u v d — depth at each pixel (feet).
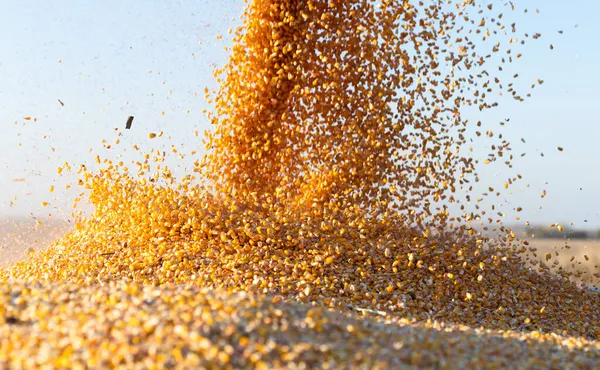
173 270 12.00
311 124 15.76
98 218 15.78
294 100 15.74
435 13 15.67
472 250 14.11
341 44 15.56
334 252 12.73
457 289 12.37
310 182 15.37
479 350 7.53
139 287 8.50
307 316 7.64
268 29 15.80
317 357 6.21
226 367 5.74
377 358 6.47
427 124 15.37
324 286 11.44
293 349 6.34
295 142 15.69
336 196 14.75
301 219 14.10
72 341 6.05
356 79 15.56
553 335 9.21
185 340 6.15
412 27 15.62
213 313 6.96
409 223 14.48
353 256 12.84
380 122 15.30
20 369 5.52
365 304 10.98
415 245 13.51
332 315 8.18
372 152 15.34
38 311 6.94
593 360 7.75
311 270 11.98
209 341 6.12
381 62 15.42
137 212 14.71
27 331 6.44
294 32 15.67
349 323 7.86
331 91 15.55
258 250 12.71
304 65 15.67
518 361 7.36
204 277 11.43
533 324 11.78
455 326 9.14
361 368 6.05
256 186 15.64
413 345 7.11
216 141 16.03
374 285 11.88
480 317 11.63
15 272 13.76
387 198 14.92
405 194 14.88
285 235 13.29
